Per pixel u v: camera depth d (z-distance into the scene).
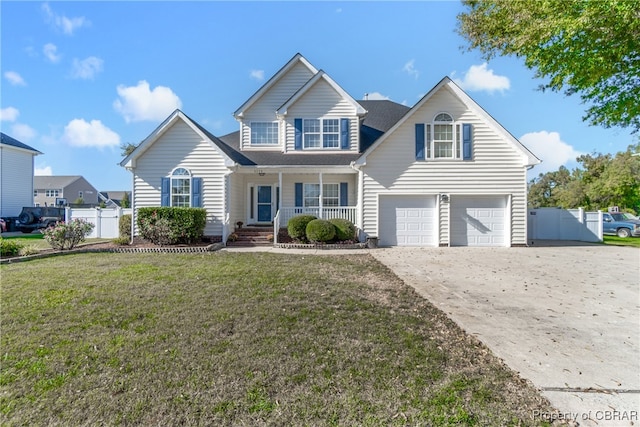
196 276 7.21
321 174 14.78
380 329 4.30
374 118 18.98
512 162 14.14
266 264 8.92
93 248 11.98
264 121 16.77
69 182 55.38
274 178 16.50
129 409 2.62
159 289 6.09
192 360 3.39
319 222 13.41
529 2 6.81
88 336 3.96
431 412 2.60
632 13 5.52
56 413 2.58
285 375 3.12
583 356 3.68
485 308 5.41
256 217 16.56
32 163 26.45
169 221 12.87
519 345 3.94
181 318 4.58
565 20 6.05
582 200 35.31
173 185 14.13
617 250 13.19
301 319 4.60
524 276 8.02
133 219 13.99
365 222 14.27
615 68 6.96
